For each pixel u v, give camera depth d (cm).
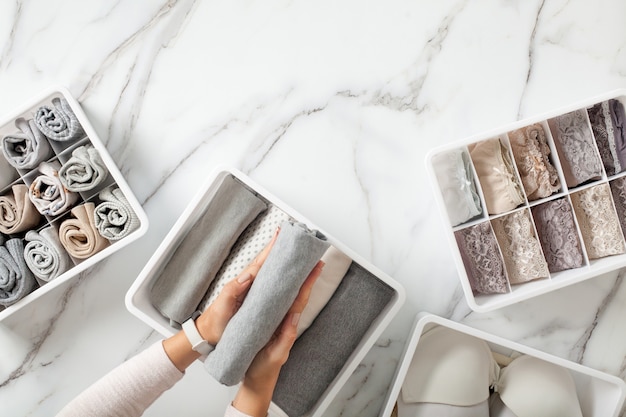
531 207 114
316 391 108
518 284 113
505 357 125
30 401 126
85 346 125
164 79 118
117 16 116
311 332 108
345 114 120
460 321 125
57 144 109
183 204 122
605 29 119
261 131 120
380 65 119
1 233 111
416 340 109
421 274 124
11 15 115
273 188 122
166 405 128
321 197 122
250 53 118
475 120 120
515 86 120
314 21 117
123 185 105
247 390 96
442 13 118
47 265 106
